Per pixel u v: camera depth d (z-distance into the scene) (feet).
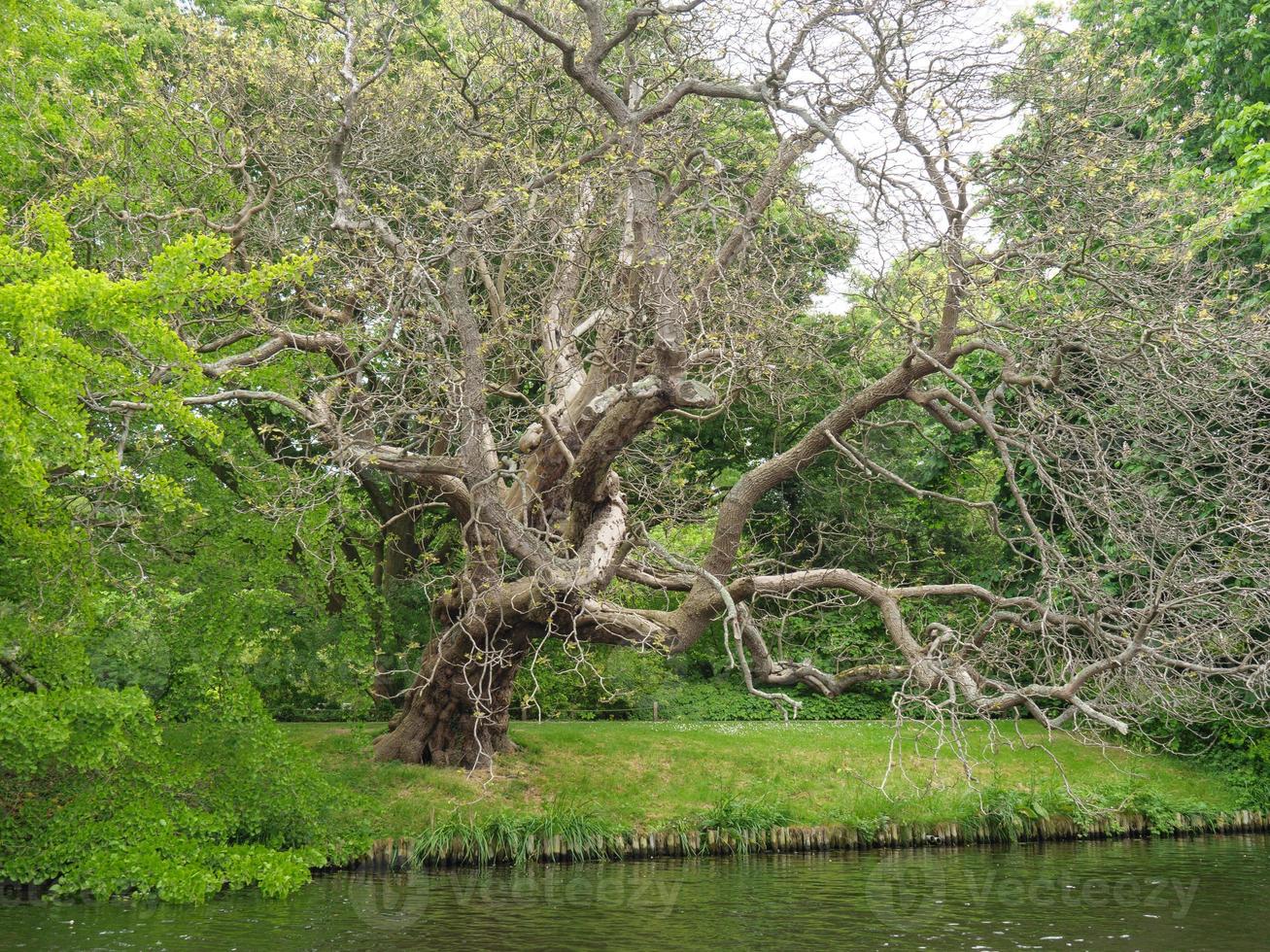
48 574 43.65
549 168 50.72
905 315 47.09
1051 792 66.74
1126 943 40.50
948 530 89.86
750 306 48.52
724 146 58.08
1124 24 70.69
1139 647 39.55
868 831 62.03
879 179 42.73
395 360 53.21
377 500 72.69
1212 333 43.65
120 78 61.52
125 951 38.01
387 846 55.88
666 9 49.24
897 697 39.88
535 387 68.74
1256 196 59.06
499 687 64.69
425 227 54.49
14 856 48.06
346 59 52.44
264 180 62.34
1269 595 45.75
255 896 47.98
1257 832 69.00
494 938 40.91
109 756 47.06
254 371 53.62
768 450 86.89
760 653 53.36
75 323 40.01
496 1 47.47
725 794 64.39
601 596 54.34
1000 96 45.73
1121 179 46.83
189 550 58.85
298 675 68.44
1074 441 46.88
